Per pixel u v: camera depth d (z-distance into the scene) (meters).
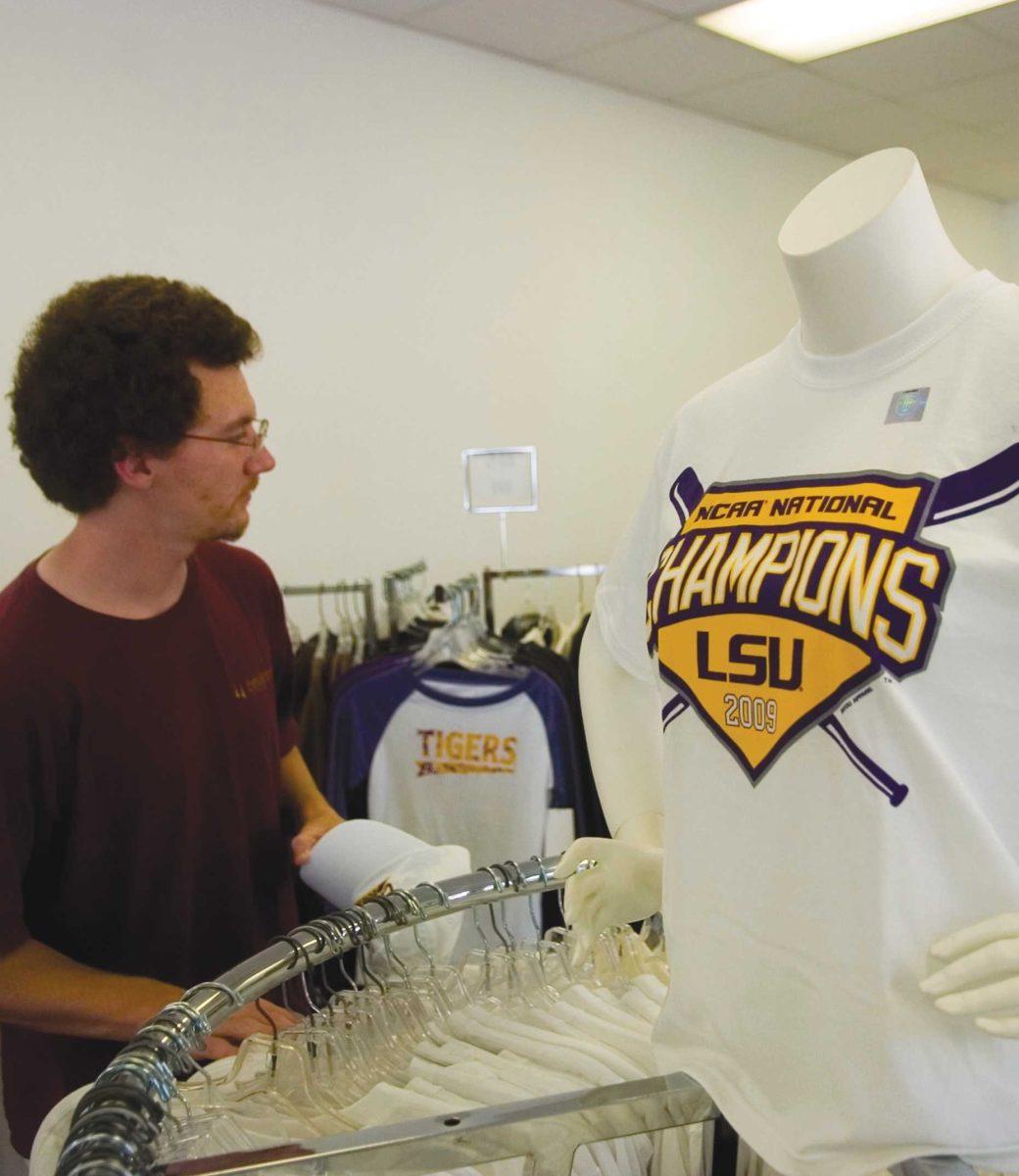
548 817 2.20
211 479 1.47
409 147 3.36
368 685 2.24
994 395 0.78
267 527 3.03
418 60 3.38
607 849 1.03
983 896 0.76
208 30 2.87
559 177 3.85
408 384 3.37
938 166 5.44
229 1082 1.09
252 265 2.98
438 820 2.24
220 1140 0.94
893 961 0.77
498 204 3.64
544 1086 1.01
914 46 3.75
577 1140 0.80
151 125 2.77
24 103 2.56
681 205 4.36
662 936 1.26
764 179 4.77
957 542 0.76
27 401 1.45
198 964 1.62
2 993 1.39
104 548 1.48
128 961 1.55
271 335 3.03
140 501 1.46
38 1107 1.57
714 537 0.91
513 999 1.19
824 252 0.84
